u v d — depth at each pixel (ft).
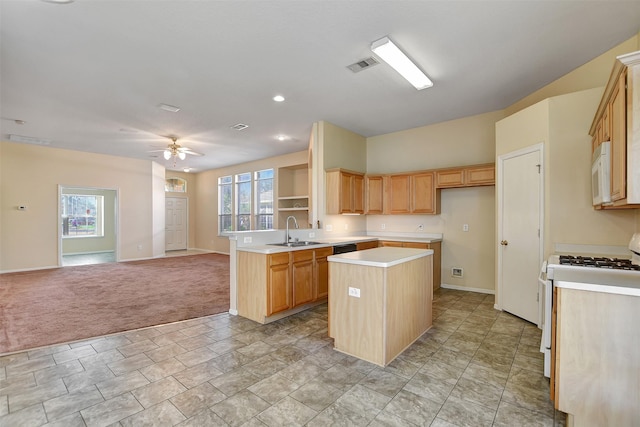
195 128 17.88
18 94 12.75
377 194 17.90
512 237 12.12
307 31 8.56
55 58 9.89
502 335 10.11
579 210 9.89
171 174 33.81
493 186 15.42
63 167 22.94
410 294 9.36
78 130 18.06
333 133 17.10
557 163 10.22
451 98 13.46
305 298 12.49
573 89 10.91
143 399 6.55
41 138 19.85
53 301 14.02
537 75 11.28
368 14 7.84
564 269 6.79
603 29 8.54
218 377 7.46
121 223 26.04
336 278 8.98
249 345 9.32
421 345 9.35
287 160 25.27
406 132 18.22
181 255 29.96
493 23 8.23
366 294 8.34
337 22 8.16
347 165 18.15
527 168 11.35
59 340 9.63
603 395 5.22
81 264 24.40
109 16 7.80
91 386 7.04
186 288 16.58
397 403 6.42
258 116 15.80
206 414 6.05
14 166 20.99
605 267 7.01
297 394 6.74
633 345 5.06
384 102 13.93
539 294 10.68
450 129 16.53
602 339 5.22
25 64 10.26
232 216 30.45
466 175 15.12
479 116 15.61
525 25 8.33
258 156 26.35
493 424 5.78
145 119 16.14
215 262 25.70
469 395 6.72
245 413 6.09
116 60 10.07
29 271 21.15
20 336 9.94
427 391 6.87
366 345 8.34
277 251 11.34
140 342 9.53
